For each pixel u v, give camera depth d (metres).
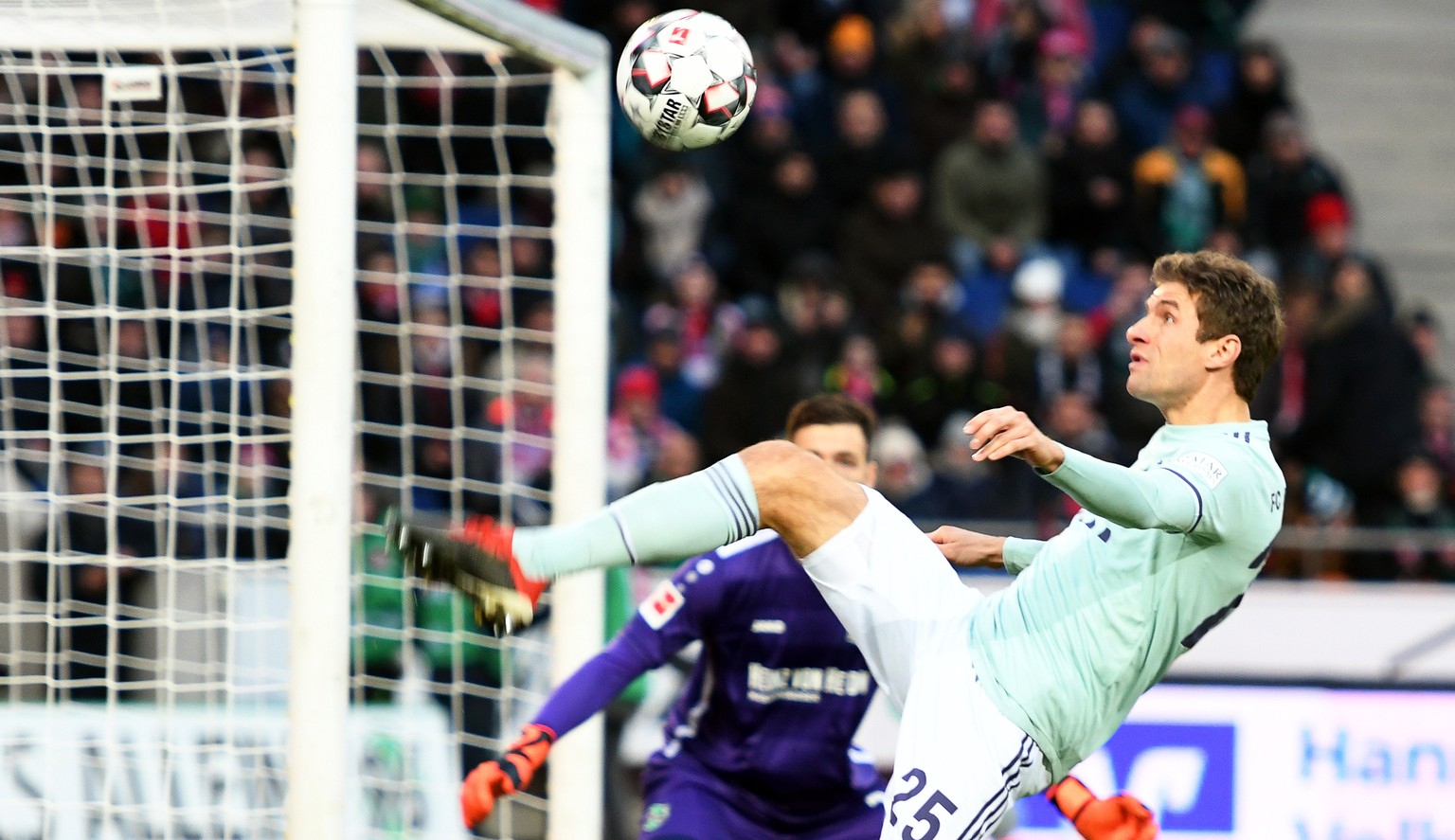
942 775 14.92
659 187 42.81
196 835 23.44
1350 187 55.22
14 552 21.11
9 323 30.75
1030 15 46.06
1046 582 15.32
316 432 16.80
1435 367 51.03
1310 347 39.00
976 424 13.18
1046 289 38.66
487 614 14.24
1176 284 15.09
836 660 18.03
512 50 20.12
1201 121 43.94
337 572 16.81
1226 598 15.02
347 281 16.91
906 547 15.65
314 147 16.84
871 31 46.12
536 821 26.70
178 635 27.00
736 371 37.94
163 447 29.77
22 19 19.31
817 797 18.27
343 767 16.83
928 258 41.19
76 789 23.44
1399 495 36.97
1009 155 42.78
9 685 24.42
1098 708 15.05
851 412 18.33
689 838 17.81
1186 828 27.00
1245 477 14.46
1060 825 26.81
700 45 16.59
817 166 43.25
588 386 21.31
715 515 14.83
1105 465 13.57
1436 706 27.30
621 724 27.72
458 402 22.47
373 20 19.45
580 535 14.42
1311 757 27.17
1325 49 57.53
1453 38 57.81
